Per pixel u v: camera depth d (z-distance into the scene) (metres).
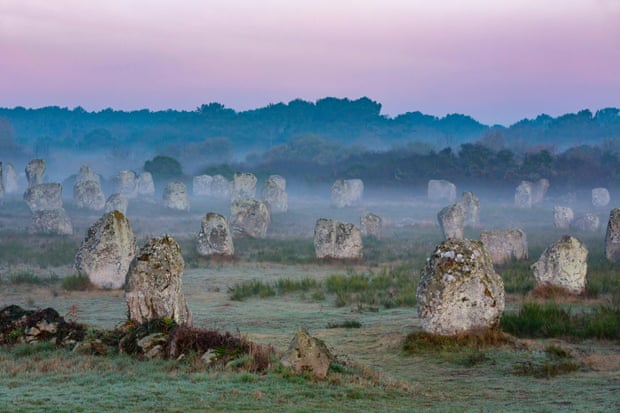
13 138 170.38
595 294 28.09
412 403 14.12
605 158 110.62
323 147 145.00
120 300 28.34
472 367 17.44
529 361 17.64
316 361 15.73
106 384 14.50
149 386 14.27
